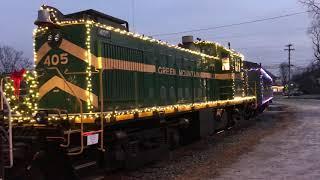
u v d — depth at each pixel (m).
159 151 12.70
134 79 11.32
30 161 8.74
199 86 16.69
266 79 39.06
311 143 15.45
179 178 10.23
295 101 62.84
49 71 9.56
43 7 9.30
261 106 32.25
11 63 60.66
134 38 11.45
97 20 10.20
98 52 9.62
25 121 8.93
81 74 9.36
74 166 8.67
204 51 18.89
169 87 13.71
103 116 9.28
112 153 10.09
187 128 16.06
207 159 12.71
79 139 8.87
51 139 8.74
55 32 9.52
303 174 10.24
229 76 20.11
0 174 7.90
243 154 13.29
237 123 23.14
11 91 9.54
